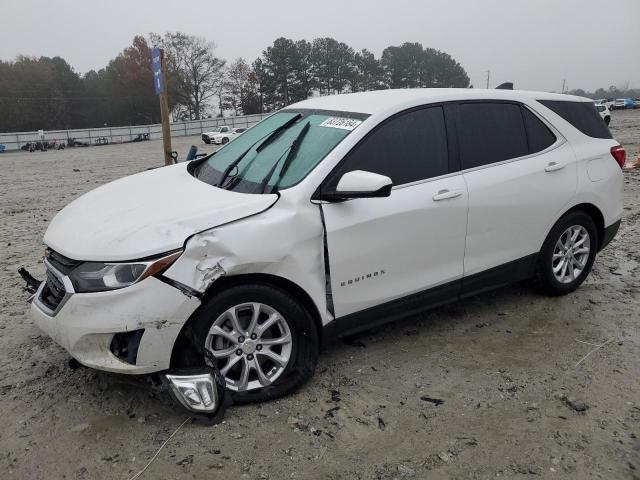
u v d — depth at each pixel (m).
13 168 24.38
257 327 3.19
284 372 3.28
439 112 3.87
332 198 3.28
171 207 3.24
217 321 3.06
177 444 2.90
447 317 4.45
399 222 3.52
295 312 3.23
